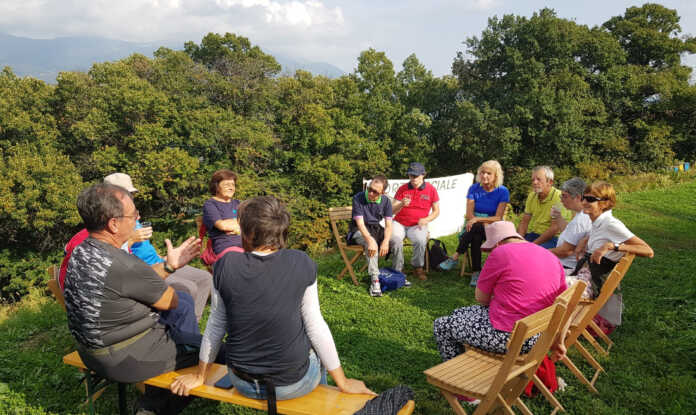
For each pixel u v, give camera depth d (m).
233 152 27.72
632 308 4.57
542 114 27.31
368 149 31.34
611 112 31.61
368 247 5.33
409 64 36.50
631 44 34.25
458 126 31.06
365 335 4.28
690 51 33.75
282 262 2.11
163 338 2.51
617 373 3.32
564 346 2.98
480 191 5.96
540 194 5.17
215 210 4.26
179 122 26.02
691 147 32.28
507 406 2.36
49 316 4.84
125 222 2.37
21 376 3.51
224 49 32.41
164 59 30.56
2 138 24.62
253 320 2.07
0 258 22.05
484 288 2.80
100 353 2.31
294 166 29.41
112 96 25.12
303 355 2.18
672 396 2.98
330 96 32.91
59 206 20.77
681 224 9.46
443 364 2.69
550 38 28.95
